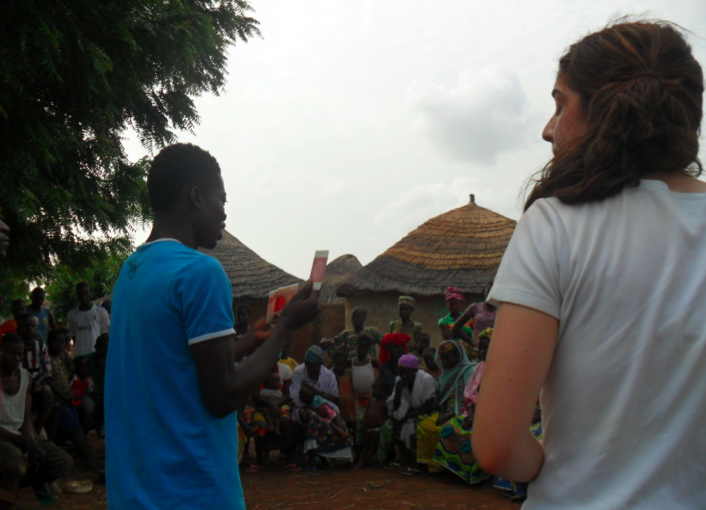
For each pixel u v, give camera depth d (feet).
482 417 3.23
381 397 23.84
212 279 5.63
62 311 50.98
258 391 23.20
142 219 23.08
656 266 3.18
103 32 18.75
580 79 3.73
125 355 5.78
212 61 23.40
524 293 3.27
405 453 23.45
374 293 39.63
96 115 19.85
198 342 5.41
